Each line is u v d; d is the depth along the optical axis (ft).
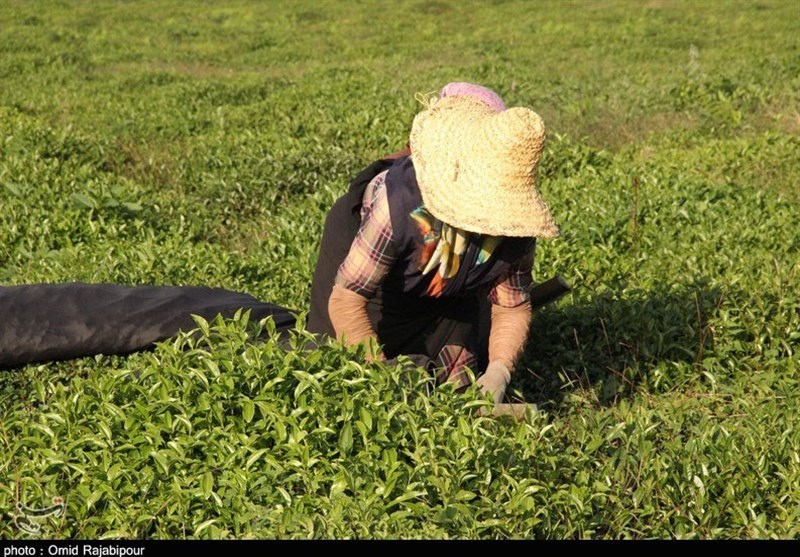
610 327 17.06
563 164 29.14
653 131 35.88
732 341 16.83
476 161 11.22
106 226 21.81
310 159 28.55
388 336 13.50
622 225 22.48
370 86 44.04
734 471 12.78
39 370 14.83
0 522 10.95
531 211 11.27
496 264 12.34
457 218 11.27
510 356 12.91
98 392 12.01
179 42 71.77
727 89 40.88
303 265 18.99
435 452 11.06
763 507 12.53
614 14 82.38
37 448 11.70
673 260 20.33
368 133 32.27
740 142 30.99
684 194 24.70
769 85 41.98
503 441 11.41
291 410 11.59
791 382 15.75
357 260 12.07
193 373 11.59
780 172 28.48
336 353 11.91
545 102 41.16
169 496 10.85
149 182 29.96
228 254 20.35
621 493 12.24
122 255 19.13
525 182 11.27
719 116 37.55
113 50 64.90
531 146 11.04
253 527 10.70
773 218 22.91
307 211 23.24
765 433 13.76
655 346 16.55
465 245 11.98
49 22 76.23
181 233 23.17
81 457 11.31
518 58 59.16
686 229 22.31
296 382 11.72
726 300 17.56
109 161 31.71
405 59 59.41
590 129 36.94
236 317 12.59
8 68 53.98
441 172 11.41
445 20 83.92
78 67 56.75
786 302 17.38
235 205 26.61
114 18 81.15
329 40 73.46
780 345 16.89
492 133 11.11
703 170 28.86
